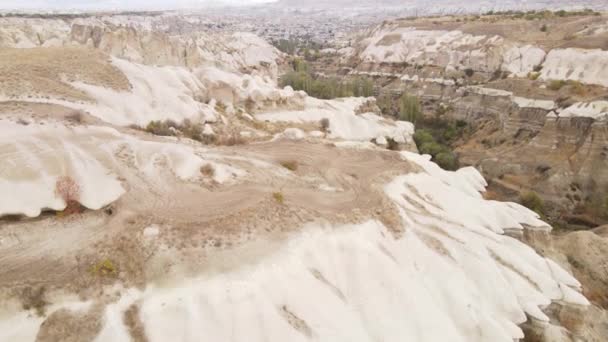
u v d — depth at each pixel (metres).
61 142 29.12
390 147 58.94
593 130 55.53
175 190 28.42
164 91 45.84
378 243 27.77
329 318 22.11
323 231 26.81
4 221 23.27
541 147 60.09
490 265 29.86
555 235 43.44
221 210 26.36
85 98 38.47
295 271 23.45
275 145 42.56
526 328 28.95
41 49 48.22
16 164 25.44
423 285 26.77
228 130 45.94
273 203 27.95
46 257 21.69
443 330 24.36
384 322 23.72
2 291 19.27
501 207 38.66
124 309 19.92
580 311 30.73
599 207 51.28
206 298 20.69
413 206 33.00
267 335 20.25
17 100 33.69
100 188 26.69
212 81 55.09
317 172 36.06
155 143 32.72
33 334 18.45
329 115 57.22
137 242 22.98
